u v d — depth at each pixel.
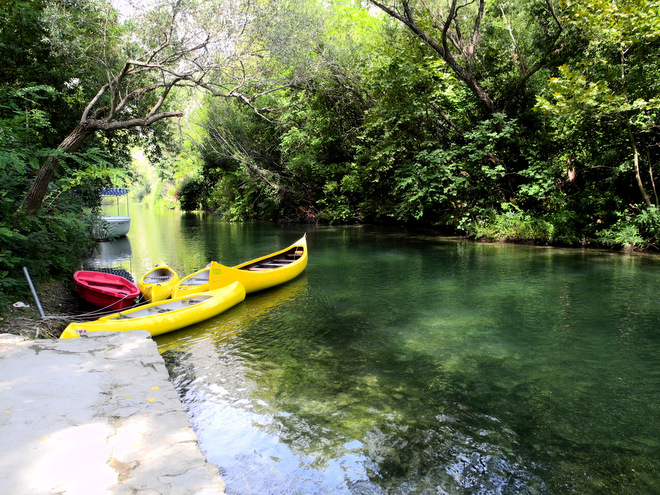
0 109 7.35
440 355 5.67
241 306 8.11
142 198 72.31
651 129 12.47
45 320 6.09
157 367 3.82
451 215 18.45
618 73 12.23
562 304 7.88
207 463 2.39
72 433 2.66
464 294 8.73
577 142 14.25
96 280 8.39
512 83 16.12
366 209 23.64
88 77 10.68
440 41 16.86
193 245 16.59
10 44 8.89
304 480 3.24
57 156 6.98
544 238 14.99
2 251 6.43
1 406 3.00
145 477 2.24
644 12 10.91
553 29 15.05
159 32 9.07
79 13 9.74
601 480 3.24
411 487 3.16
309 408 4.31
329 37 18.88
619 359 5.48
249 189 29.25
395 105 17.53
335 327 6.86
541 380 4.92
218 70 10.11
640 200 13.72
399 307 7.92
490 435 3.83
